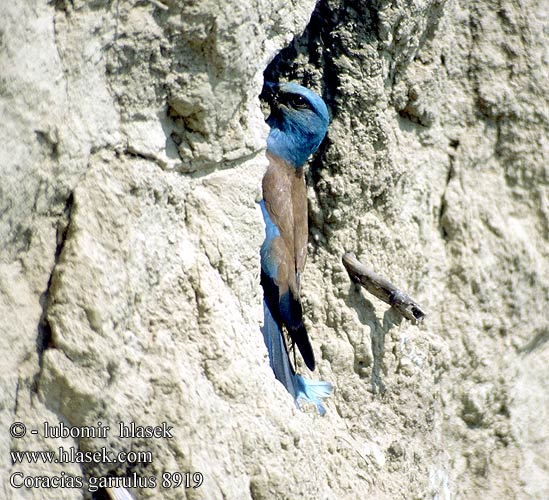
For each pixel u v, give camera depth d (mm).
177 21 7781
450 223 13102
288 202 11023
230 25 8016
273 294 10680
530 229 13422
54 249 7281
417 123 12742
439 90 12773
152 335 7719
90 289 7230
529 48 13117
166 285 8008
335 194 11727
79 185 7406
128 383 7418
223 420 7965
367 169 11859
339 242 11883
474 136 13172
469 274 13148
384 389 12031
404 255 12523
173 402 7605
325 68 11695
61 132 7184
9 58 6703
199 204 8547
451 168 13125
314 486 8617
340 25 11578
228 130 8664
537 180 13328
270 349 10547
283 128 11367
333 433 11250
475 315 13242
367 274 11711
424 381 12375
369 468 11344
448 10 12617
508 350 13492
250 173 9000
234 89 8414
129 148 7809
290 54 11664
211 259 8492
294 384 10648
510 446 13641
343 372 11703
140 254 7746
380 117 11859
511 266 13289
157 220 8039
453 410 13344
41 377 7062
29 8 6820
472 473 13531
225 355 8125
